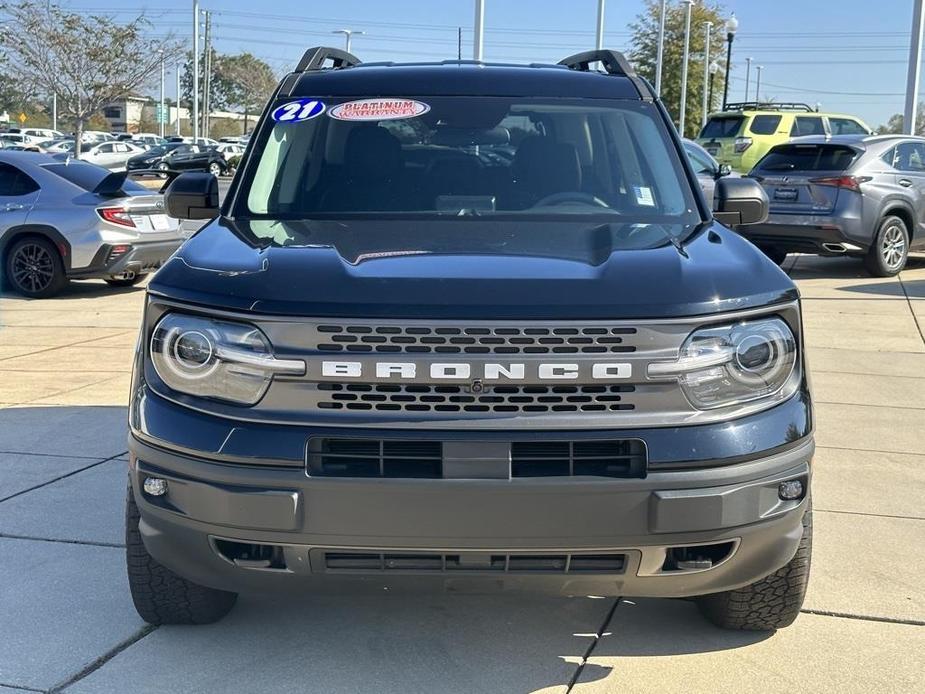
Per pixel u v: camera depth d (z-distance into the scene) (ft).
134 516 11.10
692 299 9.52
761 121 68.13
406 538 9.30
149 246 40.57
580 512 9.25
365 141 13.91
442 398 9.21
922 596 12.94
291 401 9.34
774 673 11.05
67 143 146.00
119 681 10.87
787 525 9.88
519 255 10.59
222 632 11.96
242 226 12.19
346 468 9.32
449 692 10.71
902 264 44.68
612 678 10.96
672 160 13.98
